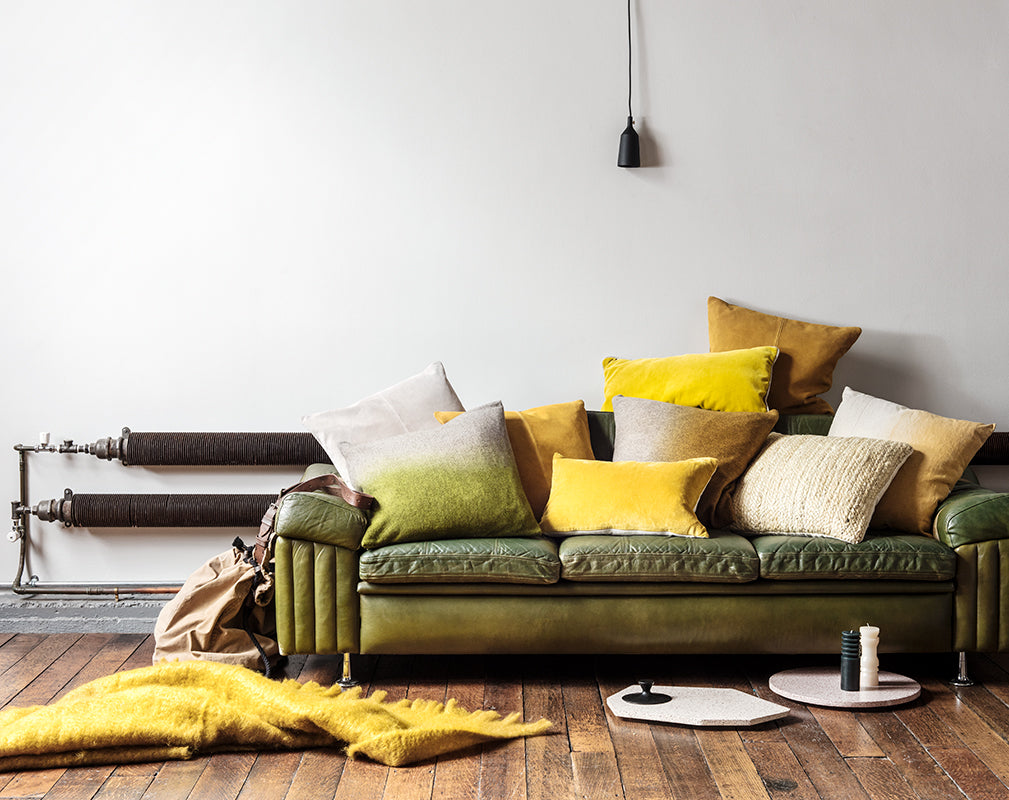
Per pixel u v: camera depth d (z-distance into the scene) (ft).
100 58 13.08
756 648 10.41
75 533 13.33
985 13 13.08
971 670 10.96
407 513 10.44
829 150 13.20
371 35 13.12
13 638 12.41
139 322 13.28
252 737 8.85
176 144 13.15
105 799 7.88
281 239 13.25
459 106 13.17
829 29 13.12
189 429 13.34
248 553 11.34
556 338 13.35
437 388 12.34
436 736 8.69
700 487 10.99
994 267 13.29
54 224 13.17
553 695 10.18
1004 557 10.32
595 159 13.23
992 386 13.37
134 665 11.23
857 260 13.29
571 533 10.95
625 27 13.12
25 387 13.29
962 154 13.20
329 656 11.55
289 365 13.34
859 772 8.27
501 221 13.26
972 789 7.97
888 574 10.26
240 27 13.08
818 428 12.51
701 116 13.19
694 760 8.54
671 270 13.30
